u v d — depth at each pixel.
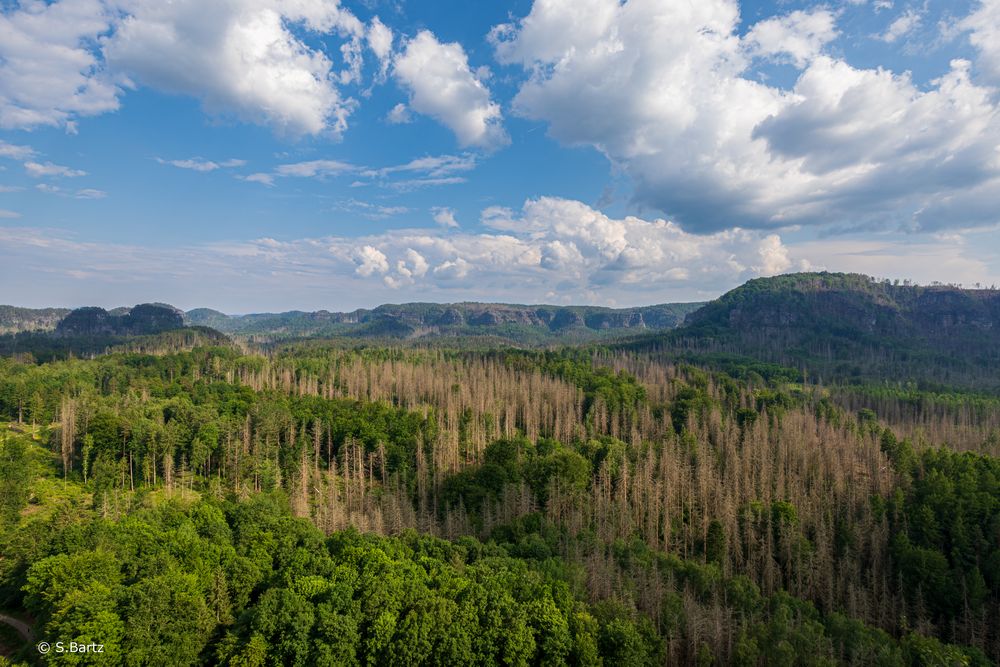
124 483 157.00
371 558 94.19
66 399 195.25
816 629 93.06
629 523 136.25
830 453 181.75
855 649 86.81
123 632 72.31
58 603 76.94
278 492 145.50
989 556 114.88
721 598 105.44
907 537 125.06
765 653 85.50
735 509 138.50
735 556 131.38
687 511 153.38
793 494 154.25
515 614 80.94
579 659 78.75
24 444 160.25
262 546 99.75
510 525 128.12
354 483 168.38
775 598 106.44
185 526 101.50
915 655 88.44
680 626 92.69
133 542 94.44
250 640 75.88
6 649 83.12
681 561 119.00
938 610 112.00
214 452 176.62
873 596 115.50
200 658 77.75
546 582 92.44
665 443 181.88
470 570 97.00
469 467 174.88
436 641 77.38
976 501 126.00
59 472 159.38
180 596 77.75
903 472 156.75
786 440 198.12
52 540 96.06
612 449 178.25
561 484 152.12
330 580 88.00
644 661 80.69
